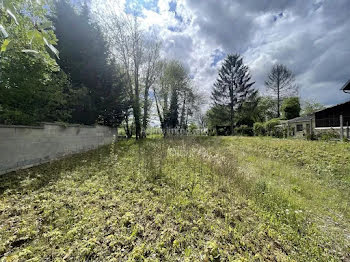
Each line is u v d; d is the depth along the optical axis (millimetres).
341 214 2830
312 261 1776
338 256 1920
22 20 2973
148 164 4348
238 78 22109
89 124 8383
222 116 22375
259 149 7949
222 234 2006
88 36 8633
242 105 21688
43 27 1403
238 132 20484
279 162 6059
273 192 3367
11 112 4188
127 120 12883
